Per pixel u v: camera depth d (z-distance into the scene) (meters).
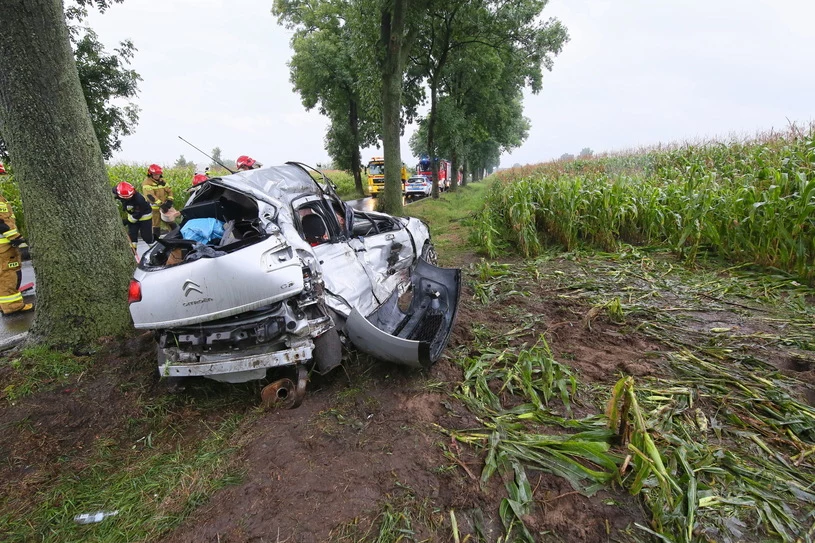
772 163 7.55
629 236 8.04
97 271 4.50
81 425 3.40
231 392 3.66
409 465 2.61
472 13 16.95
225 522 2.30
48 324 4.38
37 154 4.20
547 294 5.70
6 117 4.15
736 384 3.21
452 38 18.95
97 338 4.47
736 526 2.09
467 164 39.81
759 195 5.98
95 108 11.06
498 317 4.96
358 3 12.80
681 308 4.80
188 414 3.46
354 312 3.41
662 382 3.33
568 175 11.62
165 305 3.12
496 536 2.15
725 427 2.79
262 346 3.23
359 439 2.90
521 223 8.14
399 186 14.01
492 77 21.16
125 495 2.63
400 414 3.14
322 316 3.39
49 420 3.42
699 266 6.25
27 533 2.39
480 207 14.74
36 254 4.33
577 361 3.78
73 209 4.37
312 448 2.85
